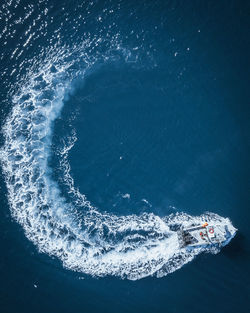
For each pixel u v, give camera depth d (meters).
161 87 54.50
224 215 47.69
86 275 46.06
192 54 55.50
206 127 51.75
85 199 50.72
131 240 48.47
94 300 44.31
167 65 55.47
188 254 46.66
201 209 48.41
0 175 50.84
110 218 49.72
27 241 47.34
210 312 43.38
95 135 53.50
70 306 43.78
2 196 49.59
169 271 46.06
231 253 45.94
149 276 46.00
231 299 43.81
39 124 54.25
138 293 44.88
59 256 47.03
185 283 45.12
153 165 51.06
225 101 52.69
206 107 52.69
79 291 44.81
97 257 47.44
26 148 52.94
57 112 54.94
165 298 44.44
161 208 49.38
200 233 45.97
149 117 53.34
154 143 52.03
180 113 52.91
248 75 53.72
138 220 49.28
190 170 50.12
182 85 54.19
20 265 45.84
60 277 45.59
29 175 51.47
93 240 48.59
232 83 53.50
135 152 52.00
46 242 47.66
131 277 46.03
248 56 54.62
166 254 47.03
